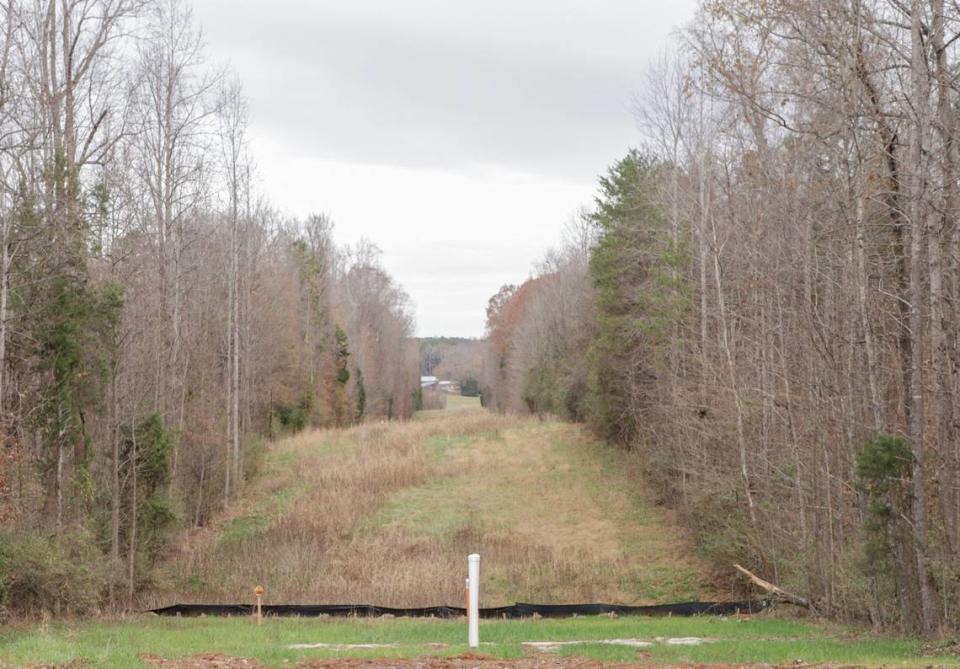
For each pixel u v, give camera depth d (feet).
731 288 108.68
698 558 107.86
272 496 138.10
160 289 99.04
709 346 105.40
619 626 64.80
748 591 96.12
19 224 71.61
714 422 97.50
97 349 78.89
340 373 254.68
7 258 70.33
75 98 86.28
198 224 137.59
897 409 65.51
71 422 74.90
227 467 130.00
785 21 63.72
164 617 76.64
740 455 87.15
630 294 140.56
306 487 142.72
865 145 64.28
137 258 93.56
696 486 101.76
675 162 115.55
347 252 336.90
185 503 113.39
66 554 72.84
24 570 67.41
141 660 38.88
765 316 95.91
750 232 96.43
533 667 38.60
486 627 63.46
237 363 134.31
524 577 103.35
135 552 87.66
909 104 54.44
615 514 131.85
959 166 55.62
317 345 239.91
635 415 140.36
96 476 85.35
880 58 60.54
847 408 67.97
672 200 115.14
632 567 107.86
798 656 44.96
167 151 102.12
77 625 67.26
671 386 118.73
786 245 82.53
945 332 55.93
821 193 74.59
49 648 43.37
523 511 134.51
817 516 72.38
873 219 68.44
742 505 92.79
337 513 127.65
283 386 200.44
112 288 79.10
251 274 157.99
